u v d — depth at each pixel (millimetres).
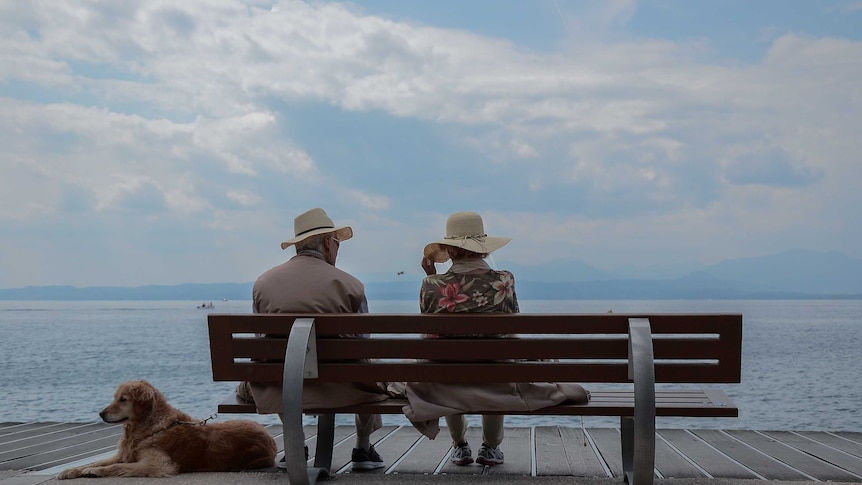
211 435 4016
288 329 3449
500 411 3406
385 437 5305
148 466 3807
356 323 3400
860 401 9398
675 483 3576
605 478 3740
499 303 3584
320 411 3531
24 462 4496
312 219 3895
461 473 4027
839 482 3678
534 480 3674
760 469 4184
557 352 3342
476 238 3715
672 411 3238
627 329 3287
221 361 3504
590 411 3379
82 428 5977
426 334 3568
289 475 3361
